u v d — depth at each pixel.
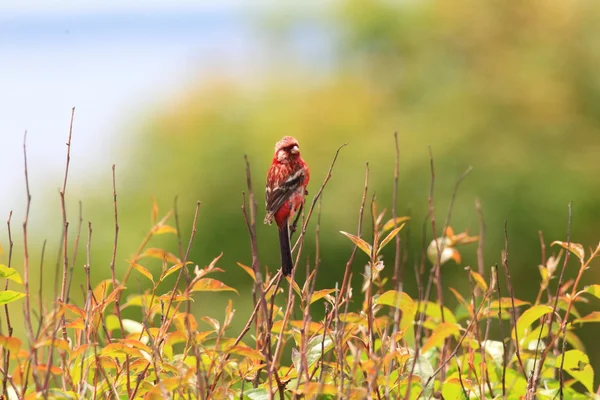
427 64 23.44
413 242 18.72
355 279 17.88
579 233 19.19
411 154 20.14
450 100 22.05
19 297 3.79
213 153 19.72
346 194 19.62
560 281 4.23
